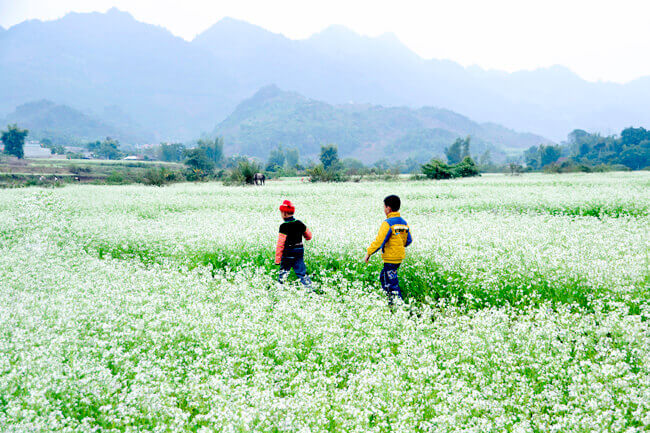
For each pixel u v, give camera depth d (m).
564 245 9.27
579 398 4.04
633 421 3.75
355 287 7.53
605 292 6.42
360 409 4.06
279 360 5.07
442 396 4.08
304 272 8.01
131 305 6.09
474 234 10.65
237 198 22.16
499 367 4.64
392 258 7.35
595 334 5.20
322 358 5.02
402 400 4.12
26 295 6.18
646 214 14.42
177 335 5.28
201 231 11.39
